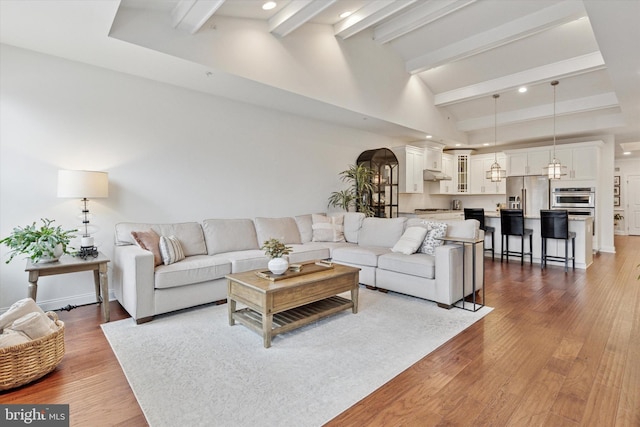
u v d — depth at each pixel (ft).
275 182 17.11
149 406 5.98
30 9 8.10
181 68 11.53
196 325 9.71
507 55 17.16
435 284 11.33
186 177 13.93
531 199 24.97
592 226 20.49
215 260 11.44
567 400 6.15
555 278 15.52
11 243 9.15
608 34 9.62
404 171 23.38
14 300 10.48
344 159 20.54
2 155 10.11
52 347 7.07
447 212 25.66
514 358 7.75
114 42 9.79
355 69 16.57
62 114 11.03
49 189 10.89
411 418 5.67
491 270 17.29
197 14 10.07
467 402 6.11
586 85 18.74
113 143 12.06
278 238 15.20
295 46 13.93
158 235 11.68
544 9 13.64
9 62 10.12
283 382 6.75
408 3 12.73
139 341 8.63
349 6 13.76
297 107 16.11
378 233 15.26
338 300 10.94
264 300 8.27
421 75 20.48
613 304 11.64
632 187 35.06
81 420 5.63
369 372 7.14
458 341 8.65
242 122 15.65
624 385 6.61
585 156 22.97
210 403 6.07
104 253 11.98
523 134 24.41
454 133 24.75
